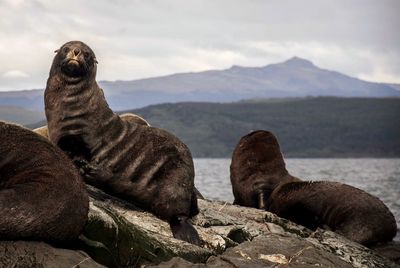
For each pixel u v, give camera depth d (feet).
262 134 102.01
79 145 64.03
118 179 64.28
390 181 337.11
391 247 88.48
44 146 49.14
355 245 74.90
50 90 65.05
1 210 44.29
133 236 54.54
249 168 100.37
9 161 47.96
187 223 64.49
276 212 94.89
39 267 45.06
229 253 59.93
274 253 60.59
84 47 65.05
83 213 48.34
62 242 48.78
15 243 45.70
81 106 63.98
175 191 65.16
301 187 93.56
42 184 46.65
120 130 65.31
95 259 51.39
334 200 90.89
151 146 65.72
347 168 606.55
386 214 90.38
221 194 213.46
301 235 78.02
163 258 55.11
